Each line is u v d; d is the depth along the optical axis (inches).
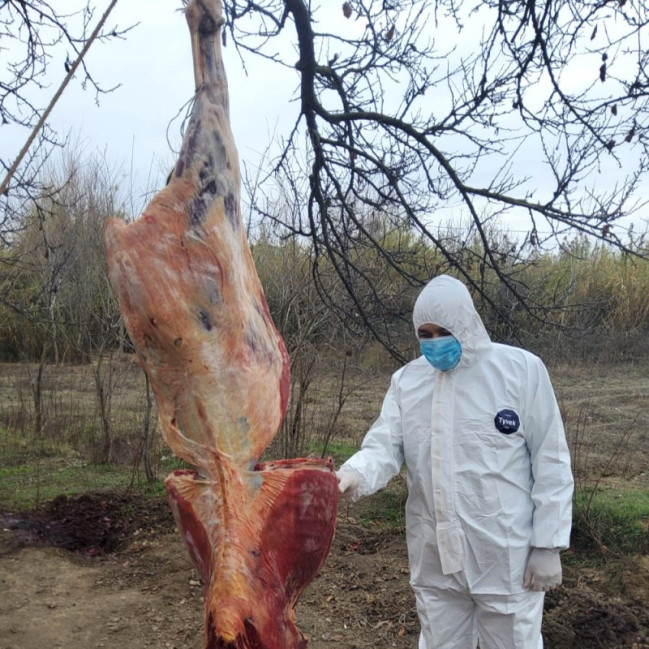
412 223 209.2
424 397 121.4
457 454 115.2
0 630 182.4
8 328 550.6
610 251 668.1
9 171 72.7
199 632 185.5
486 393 115.5
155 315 73.6
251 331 80.7
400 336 289.9
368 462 118.7
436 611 120.6
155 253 73.8
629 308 630.5
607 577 205.9
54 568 221.0
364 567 220.4
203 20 80.0
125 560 230.8
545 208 168.7
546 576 111.3
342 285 275.3
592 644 176.9
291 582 76.2
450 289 114.8
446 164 179.0
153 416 405.1
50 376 482.0
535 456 115.0
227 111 80.5
